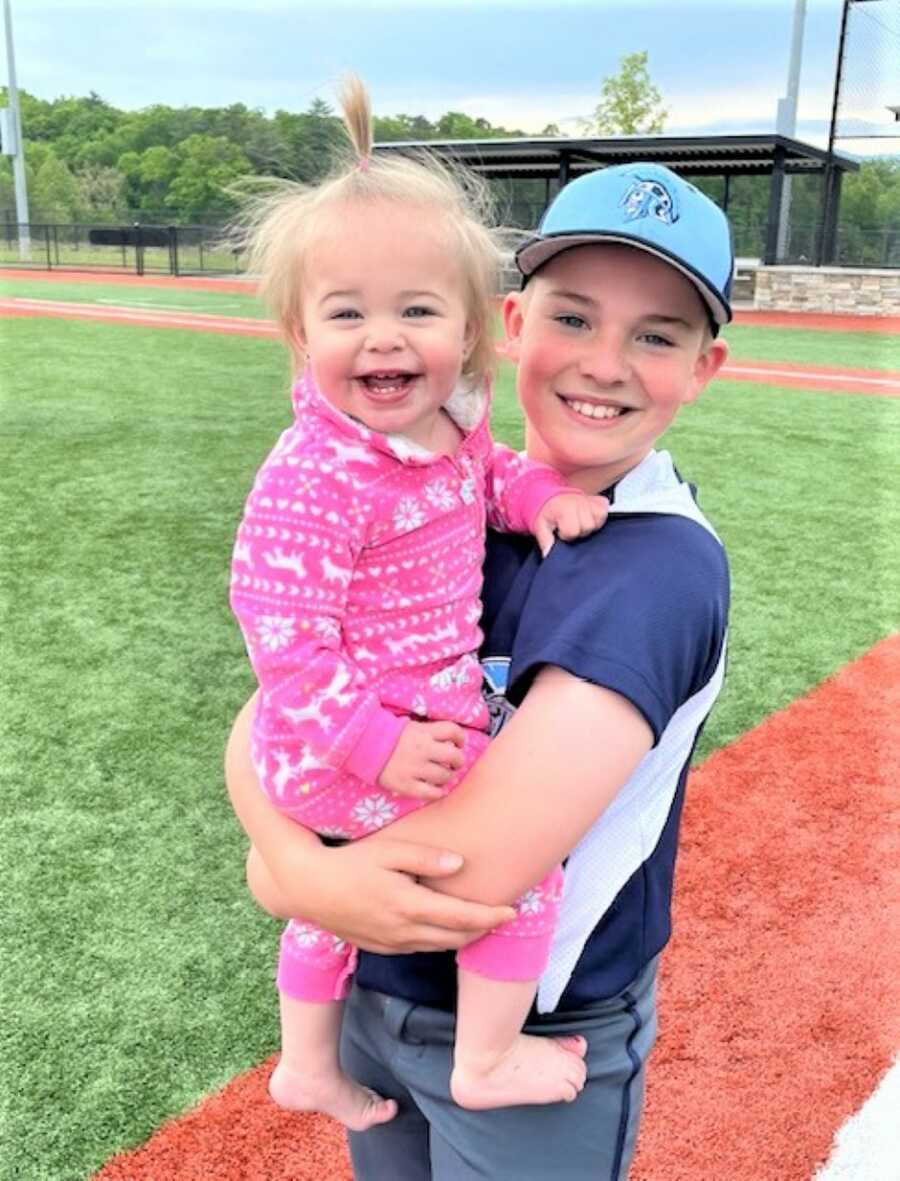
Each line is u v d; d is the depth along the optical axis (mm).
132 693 4492
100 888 3236
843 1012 2740
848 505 7297
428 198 1410
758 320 19891
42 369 13086
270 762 1426
